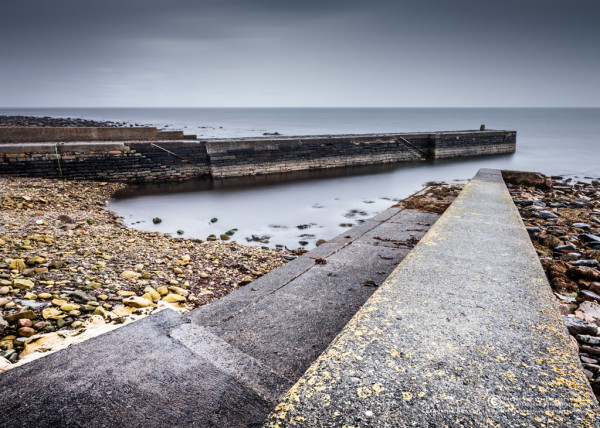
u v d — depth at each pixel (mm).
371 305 2164
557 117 134125
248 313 3086
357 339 1787
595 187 17078
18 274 4746
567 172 23531
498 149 32844
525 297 2291
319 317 3023
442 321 1971
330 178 21031
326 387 1446
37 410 1621
